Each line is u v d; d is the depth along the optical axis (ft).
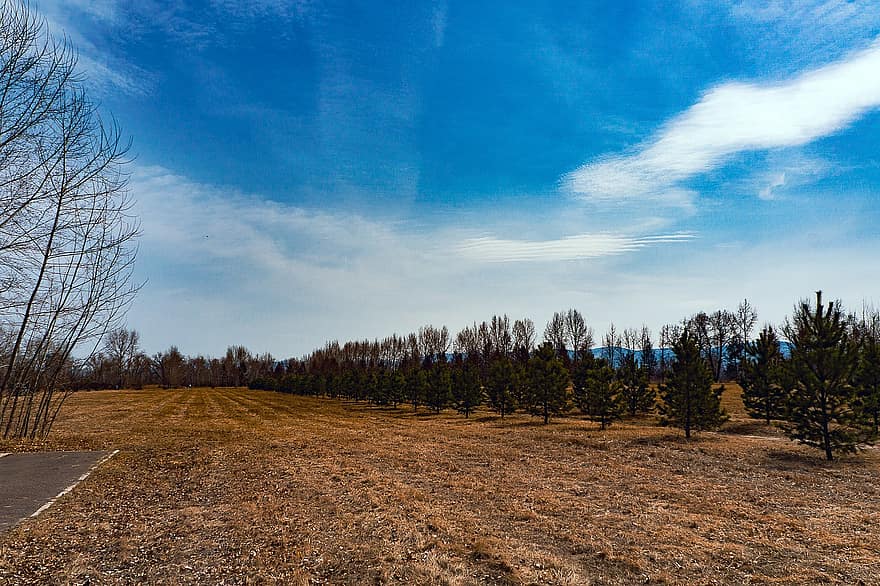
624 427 83.76
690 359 71.72
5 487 38.99
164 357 338.54
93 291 73.26
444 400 127.65
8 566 22.29
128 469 48.37
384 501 34.78
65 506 33.17
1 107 51.88
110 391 264.93
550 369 93.91
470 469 48.01
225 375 395.34
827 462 50.52
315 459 54.19
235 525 29.25
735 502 35.14
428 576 21.67
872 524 29.48
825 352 52.90
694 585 20.98
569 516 31.42
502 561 23.26
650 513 32.19
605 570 22.67
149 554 24.44
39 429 84.84
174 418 122.93
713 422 68.85
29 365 69.46
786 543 25.99
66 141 61.62
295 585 20.81
